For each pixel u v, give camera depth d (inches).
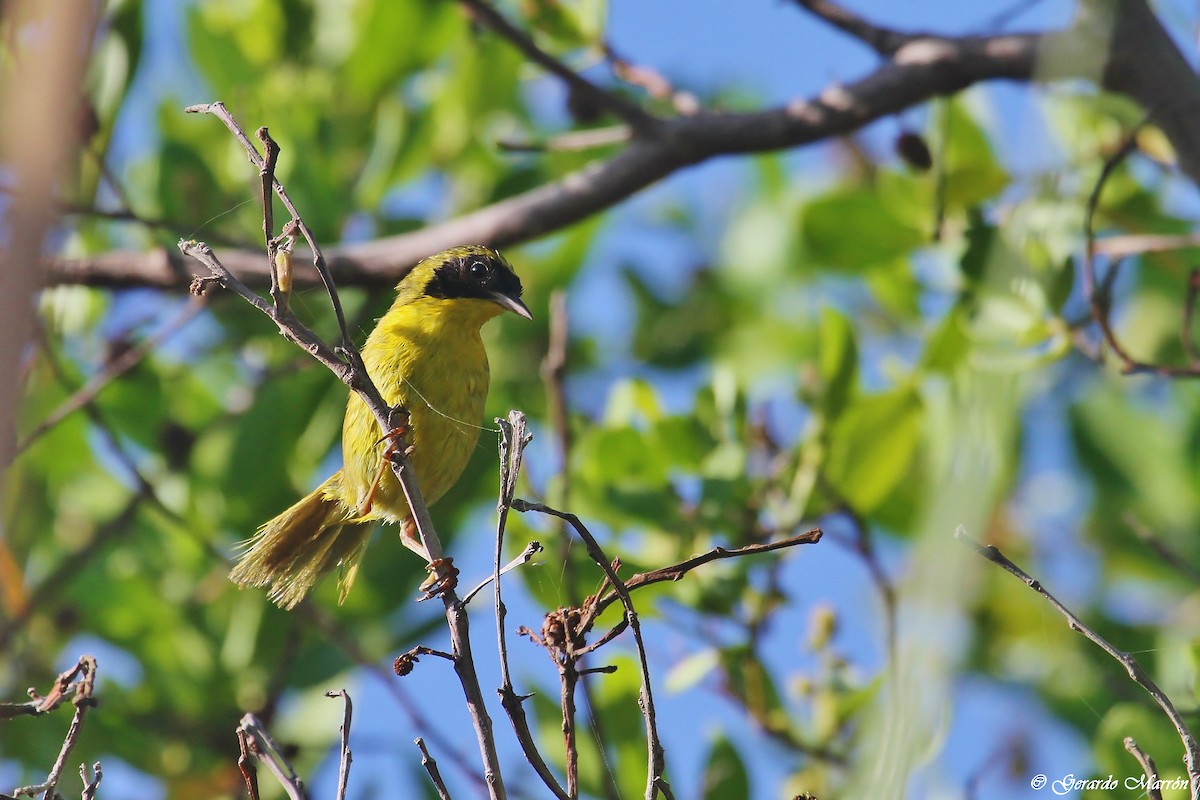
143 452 501.4
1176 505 464.4
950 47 409.1
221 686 477.4
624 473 426.3
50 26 101.8
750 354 554.9
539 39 462.6
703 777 385.7
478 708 223.8
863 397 426.0
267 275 442.6
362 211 531.5
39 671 462.9
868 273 512.1
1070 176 435.5
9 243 99.1
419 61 538.9
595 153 561.9
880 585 385.7
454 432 392.5
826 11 433.4
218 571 487.2
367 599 488.4
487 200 559.2
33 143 100.7
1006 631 420.5
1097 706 387.2
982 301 391.9
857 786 134.6
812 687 398.6
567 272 565.3
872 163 581.6
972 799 283.4
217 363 522.9
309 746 464.1
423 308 400.8
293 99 528.7
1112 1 260.4
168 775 455.8
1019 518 456.8
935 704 131.0
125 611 484.1
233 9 547.8
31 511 431.2
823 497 414.9
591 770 381.4
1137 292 494.9
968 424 147.3
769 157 601.3
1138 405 479.2
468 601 231.5
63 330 500.4
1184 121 367.9
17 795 235.3
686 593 396.8
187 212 491.8
